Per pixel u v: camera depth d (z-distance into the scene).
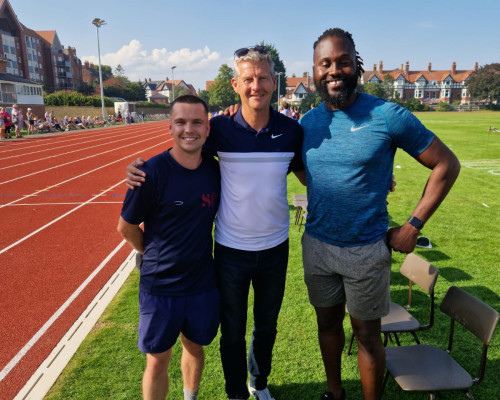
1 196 9.14
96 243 5.85
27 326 3.60
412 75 111.50
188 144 2.06
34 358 3.12
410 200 8.35
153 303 2.21
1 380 2.86
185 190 2.13
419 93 107.69
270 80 2.12
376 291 2.14
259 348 2.56
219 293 2.39
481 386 2.74
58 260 5.19
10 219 7.20
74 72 89.69
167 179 2.11
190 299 2.24
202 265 2.26
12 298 4.14
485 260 5.01
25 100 38.47
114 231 6.43
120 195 9.23
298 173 2.58
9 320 3.70
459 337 3.32
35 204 8.36
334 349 2.46
